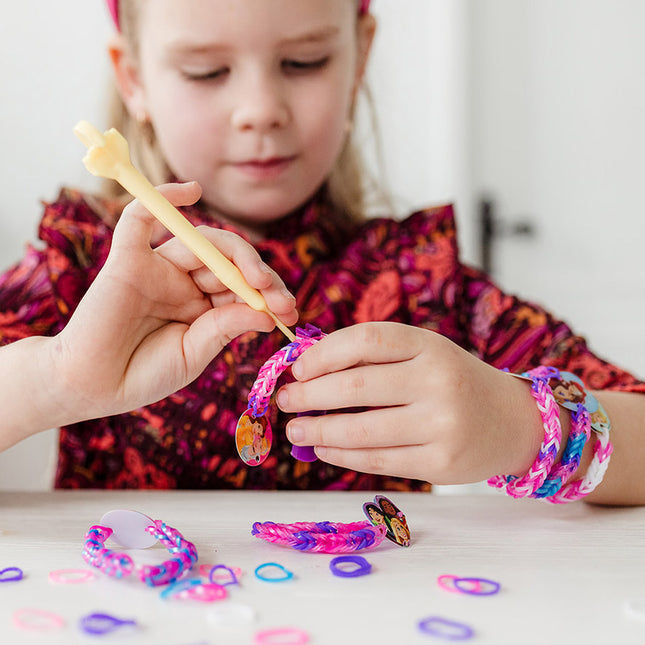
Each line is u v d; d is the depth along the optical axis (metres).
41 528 0.44
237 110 0.64
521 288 1.75
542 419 0.47
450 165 1.71
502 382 0.47
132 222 0.47
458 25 1.69
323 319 0.74
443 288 0.77
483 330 0.77
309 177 0.69
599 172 1.73
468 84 1.71
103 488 0.74
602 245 1.74
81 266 0.72
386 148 1.71
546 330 0.74
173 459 0.71
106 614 0.31
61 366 0.48
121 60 0.76
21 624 0.31
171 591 0.34
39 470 1.14
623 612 0.33
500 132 1.74
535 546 0.41
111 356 0.47
